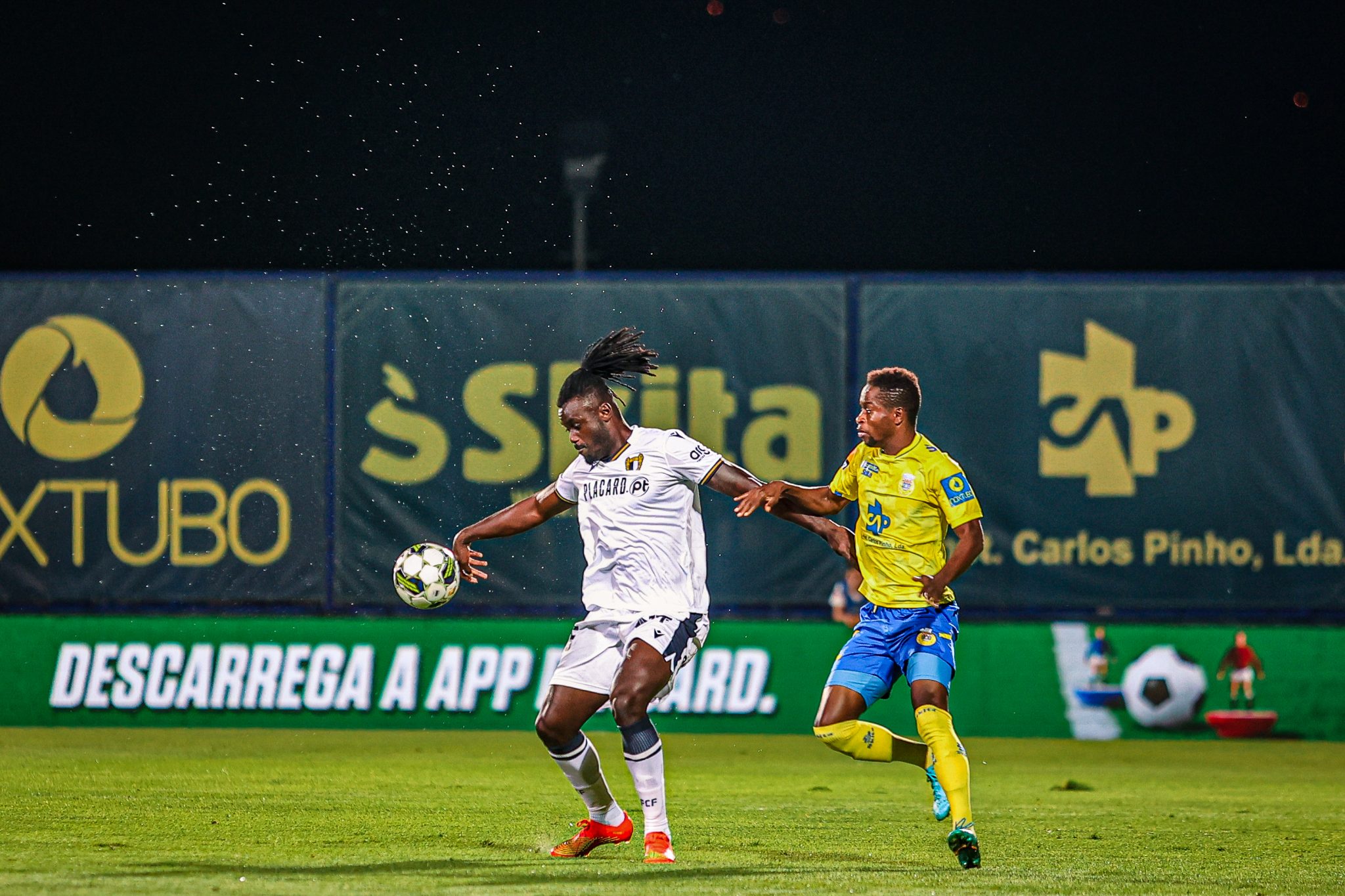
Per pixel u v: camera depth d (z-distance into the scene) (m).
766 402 42.69
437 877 18.62
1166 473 42.34
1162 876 19.89
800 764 37.47
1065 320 42.50
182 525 43.06
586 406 21.19
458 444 42.94
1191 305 42.38
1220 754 40.28
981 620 42.50
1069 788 33.03
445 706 42.59
